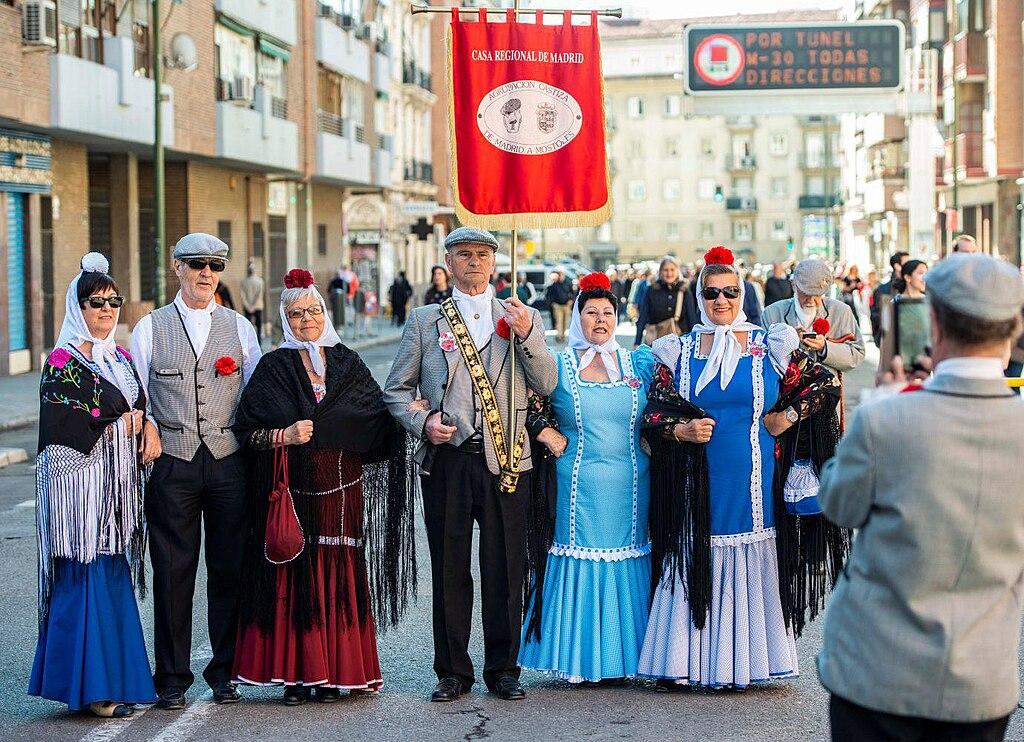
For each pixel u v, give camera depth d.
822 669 3.86
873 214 62.47
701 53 33.41
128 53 27.16
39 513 6.34
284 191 42.31
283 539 6.32
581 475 6.72
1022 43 42.28
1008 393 3.73
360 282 51.03
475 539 10.86
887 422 3.73
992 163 43.12
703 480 6.58
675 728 6.14
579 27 7.14
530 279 59.94
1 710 6.56
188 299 6.64
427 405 6.61
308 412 6.42
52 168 27.73
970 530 3.66
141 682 6.36
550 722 6.25
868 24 32.94
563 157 7.11
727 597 6.62
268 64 37.12
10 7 22.89
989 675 3.67
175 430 6.52
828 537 6.72
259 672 6.50
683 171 105.31
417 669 7.20
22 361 26.77
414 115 59.81
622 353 6.85
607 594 6.72
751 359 6.62
